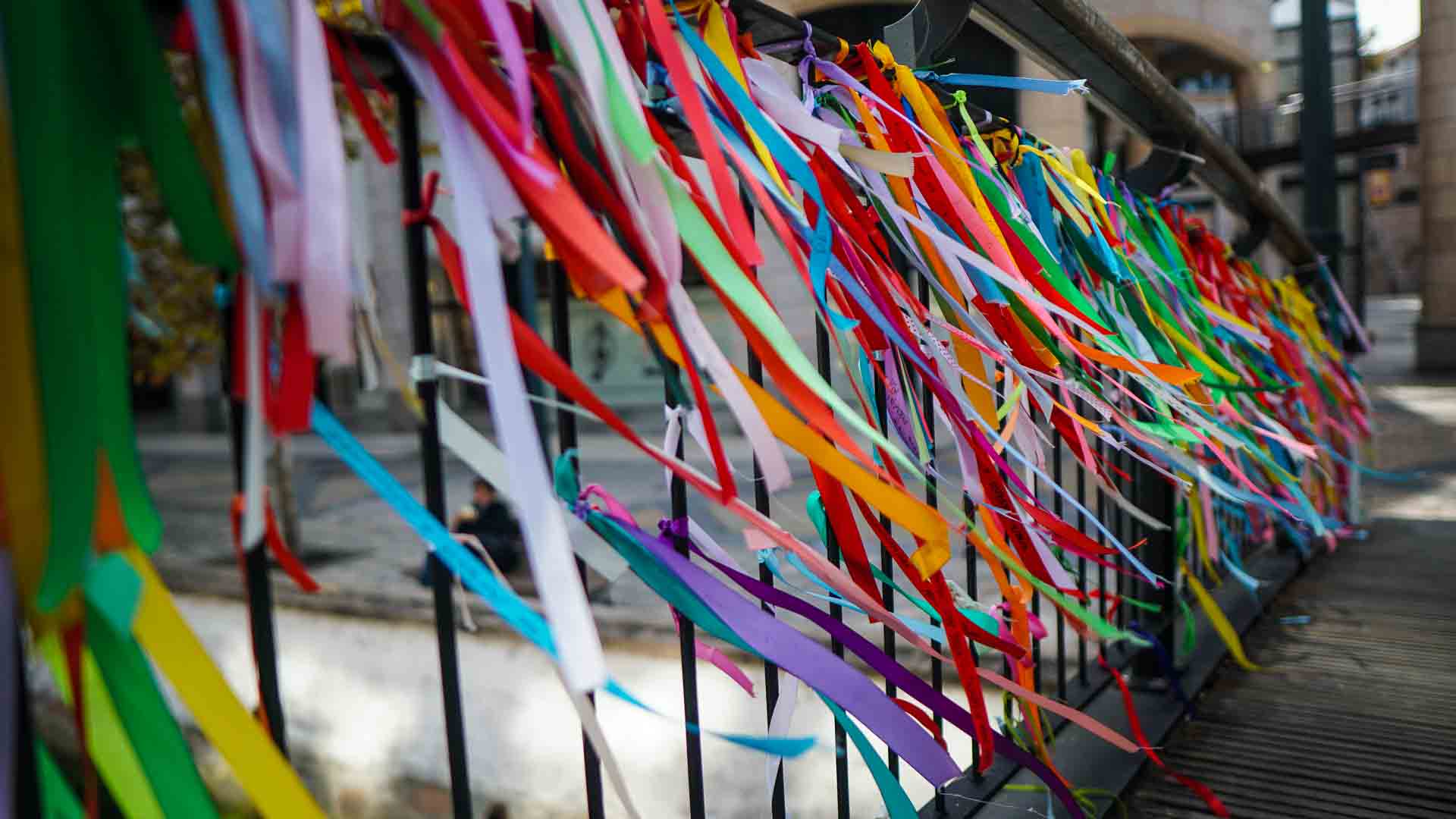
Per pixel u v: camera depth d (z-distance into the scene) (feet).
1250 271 10.53
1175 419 4.73
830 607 3.56
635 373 52.95
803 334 28.04
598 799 2.94
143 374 22.15
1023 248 4.26
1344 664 7.63
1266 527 10.71
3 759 1.31
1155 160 7.36
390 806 12.58
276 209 1.49
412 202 2.15
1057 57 5.43
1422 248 47.70
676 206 2.28
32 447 1.31
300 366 1.54
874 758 2.59
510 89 1.99
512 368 1.73
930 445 3.64
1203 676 7.06
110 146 1.44
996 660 11.29
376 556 22.99
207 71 1.47
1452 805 5.15
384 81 2.14
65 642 1.42
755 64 3.06
